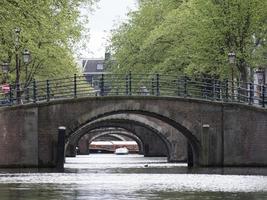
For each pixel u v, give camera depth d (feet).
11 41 229.66
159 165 307.58
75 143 499.51
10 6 213.25
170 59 317.42
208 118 269.03
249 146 267.59
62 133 256.93
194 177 207.00
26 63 280.51
